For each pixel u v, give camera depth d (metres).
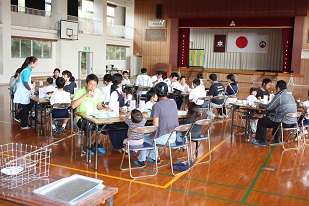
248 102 6.96
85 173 4.63
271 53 22.69
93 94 5.28
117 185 4.25
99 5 21.33
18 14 16.56
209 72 22.52
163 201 3.81
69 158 5.25
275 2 19.62
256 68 23.19
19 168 2.84
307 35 19.70
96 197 2.47
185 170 4.86
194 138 5.19
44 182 2.74
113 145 5.60
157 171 4.77
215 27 21.88
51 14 18.44
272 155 5.78
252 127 7.46
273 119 6.21
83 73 20.58
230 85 9.33
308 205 3.83
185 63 23.22
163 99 4.79
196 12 21.70
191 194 4.04
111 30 22.50
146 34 23.81
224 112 9.26
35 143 6.00
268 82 7.76
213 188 4.25
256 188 4.29
